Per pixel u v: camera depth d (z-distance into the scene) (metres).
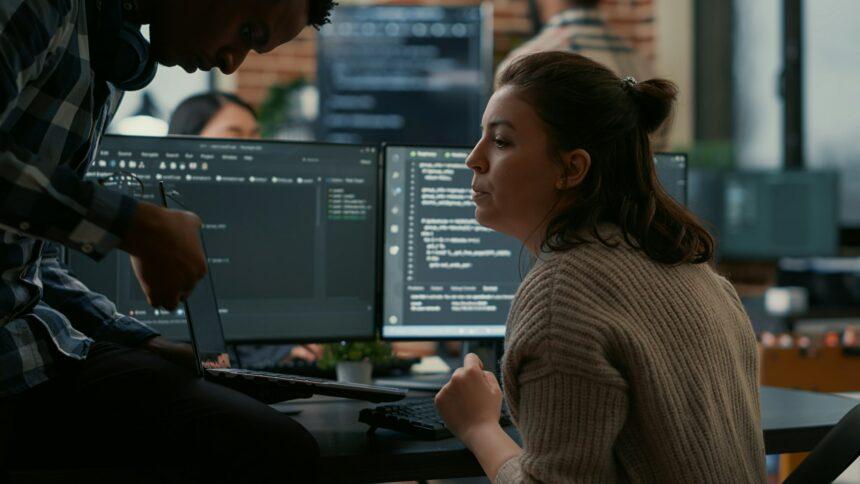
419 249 1.77
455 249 1.78
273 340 1.71
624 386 1.02
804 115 4.84
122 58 1.20
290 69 4.53
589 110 1.14
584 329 1.02
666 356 1.04
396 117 4.41
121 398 1.19
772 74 4.89
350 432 1.34
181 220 1.04
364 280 1.75
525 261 1.79
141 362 1.25
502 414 1.40
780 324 3.44
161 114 4.15
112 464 1.17
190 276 1.03
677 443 1.03
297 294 1.72
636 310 1.05
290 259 1.71
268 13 1.19
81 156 1.21
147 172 1.65
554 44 3.24
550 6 4.41
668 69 4.84
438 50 4.39
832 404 1.58
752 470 1.12
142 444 1.17
